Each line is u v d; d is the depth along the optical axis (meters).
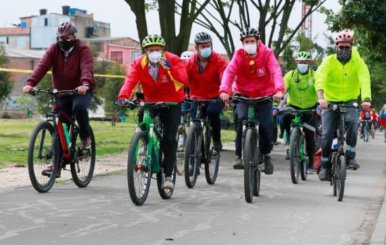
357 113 9.80
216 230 7.38
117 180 11.47
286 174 13.38
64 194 9.66
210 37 10.70
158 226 7.51
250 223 7.82
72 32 9.78
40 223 7.52
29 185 10.45
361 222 8.05
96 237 6.89
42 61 9.85
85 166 10.47
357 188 11.41
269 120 9.64
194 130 10.59
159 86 9.05
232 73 9.65
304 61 12.35
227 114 37.66
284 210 8.77
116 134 25.91
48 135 9.73
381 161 18.12
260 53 9.66
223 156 17.56
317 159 10.47
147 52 8.95
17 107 64.19
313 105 12.39
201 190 10.52
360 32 26.36
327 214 8.55
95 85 9.96
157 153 9.12
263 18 22.50
